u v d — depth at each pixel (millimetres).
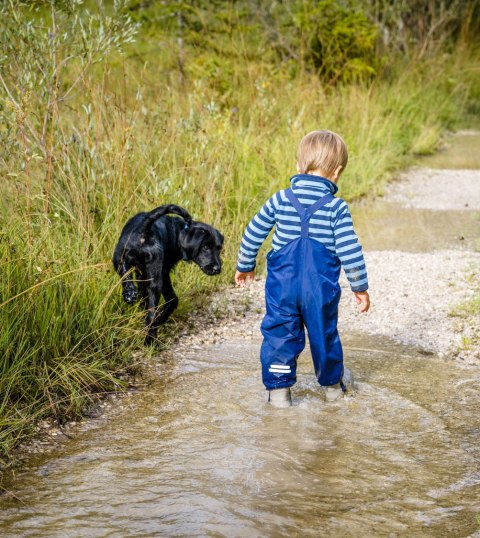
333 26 13812
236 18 12953
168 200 6359
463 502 3229
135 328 4988
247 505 3172
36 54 6211
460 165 11961
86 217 5551
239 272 4227
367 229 8352
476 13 19281
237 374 4621
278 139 9359
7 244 4613
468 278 6480
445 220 8742
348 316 5762
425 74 16422
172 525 3020
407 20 18031
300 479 3400
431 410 4160
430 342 5246
